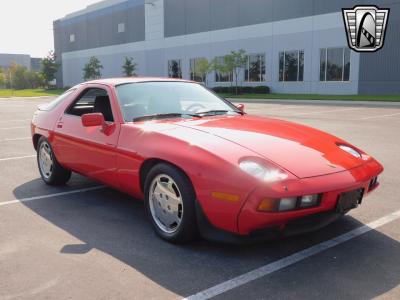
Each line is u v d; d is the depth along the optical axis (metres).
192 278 3.00
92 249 3.51
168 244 3.59
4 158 7.61
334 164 3.34
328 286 2.86
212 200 3.16
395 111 16.88
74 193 5.20
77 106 5.05
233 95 32.00
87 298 2.75
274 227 3.07
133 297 2.76
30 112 19.72
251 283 2.92
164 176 3.55
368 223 4.00
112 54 50.69
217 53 36.97
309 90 30.28
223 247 3.51
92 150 4.39
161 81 4.79
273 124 4.12
